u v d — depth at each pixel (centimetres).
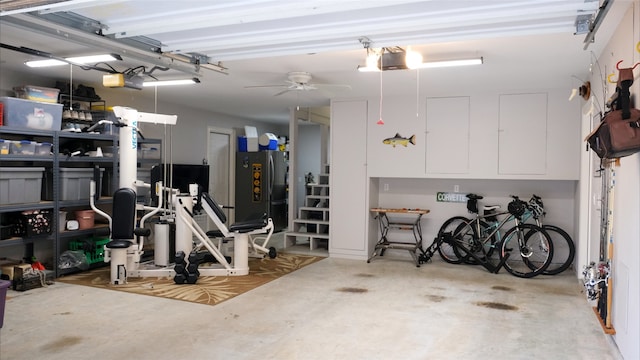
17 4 242
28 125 518
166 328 386
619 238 341
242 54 388
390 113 681
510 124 623
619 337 334
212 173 909
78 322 398
